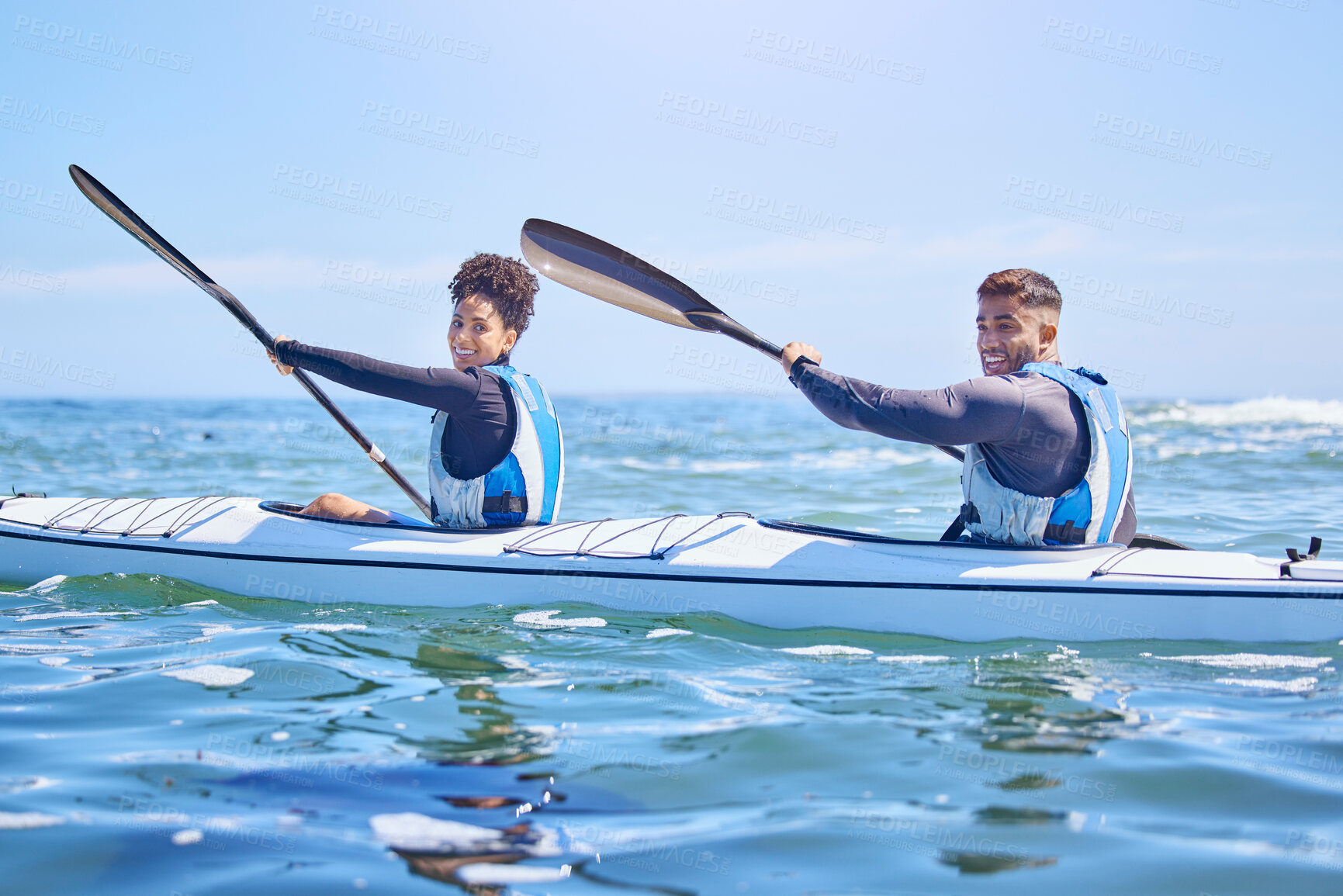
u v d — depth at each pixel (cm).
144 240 384
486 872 150
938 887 146
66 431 1373
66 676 249
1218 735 209
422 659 264
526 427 314
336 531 332
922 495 662
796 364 299
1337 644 278
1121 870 151
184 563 343
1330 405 1880
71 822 165
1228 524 538
